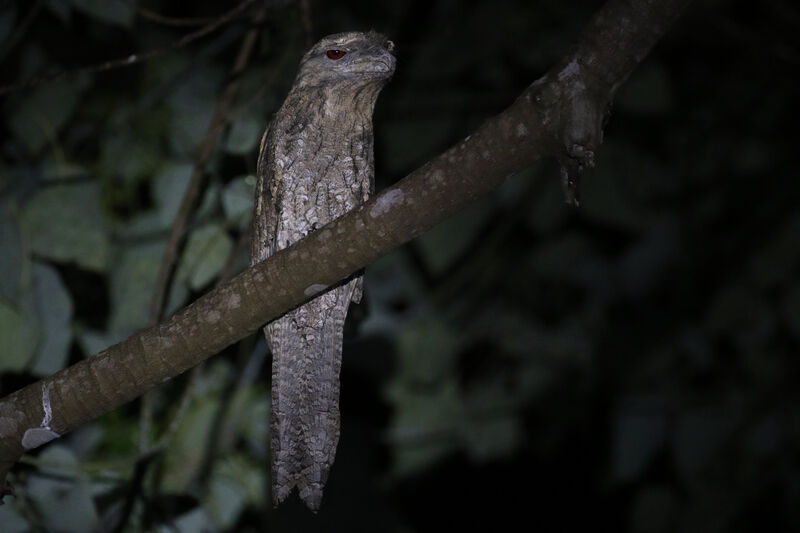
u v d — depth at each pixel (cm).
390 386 782
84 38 704
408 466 788
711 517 810
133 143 697
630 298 845
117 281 657
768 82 868
